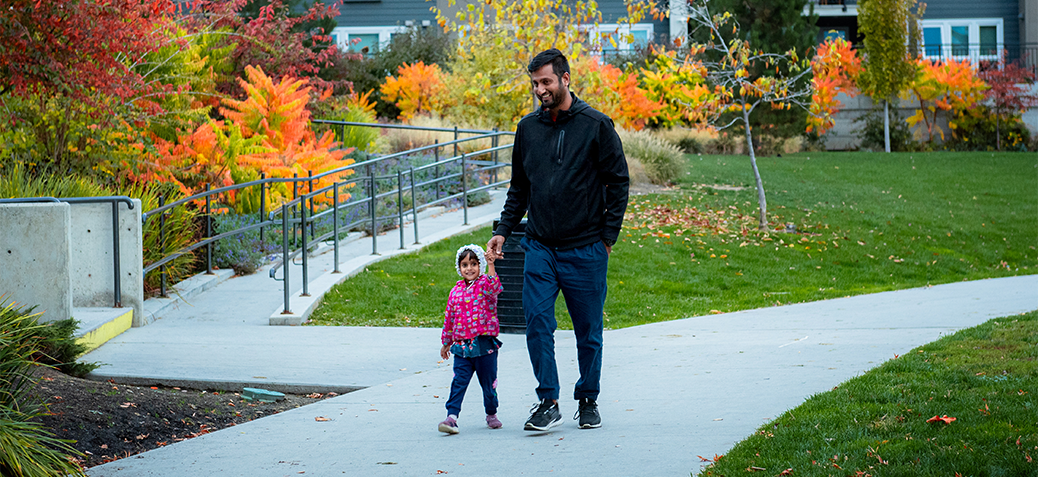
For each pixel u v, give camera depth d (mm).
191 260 13172
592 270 5914
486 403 6363
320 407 7145
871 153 34156
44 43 11727
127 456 5996
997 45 42406
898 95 38656
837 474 4668
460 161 22438
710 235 18797
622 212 5891
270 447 6016
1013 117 38438
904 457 4871
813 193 24328
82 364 7863
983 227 21703
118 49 12961
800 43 30203
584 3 19625
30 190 11430
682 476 4973
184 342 9719
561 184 5824
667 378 7754
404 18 39031
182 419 6910
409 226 18719
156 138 16250
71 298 9062
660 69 32656
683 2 21203
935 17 43094
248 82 20594
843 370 7578
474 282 6344
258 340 9930
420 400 7324
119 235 10547
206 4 20125
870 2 37281
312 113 23953
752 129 32750
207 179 15727
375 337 10195
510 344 10023
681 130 33281
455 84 28641
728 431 5867
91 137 13562
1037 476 4523
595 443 5750
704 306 13719
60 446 5871
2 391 5500
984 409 5734
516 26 19062
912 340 9016
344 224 17312
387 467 5461
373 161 15898
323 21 30031
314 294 12406
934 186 26500
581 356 6102
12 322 5848
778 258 17641
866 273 17156
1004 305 11461
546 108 5883
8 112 12922
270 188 16578
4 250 8875
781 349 8906
